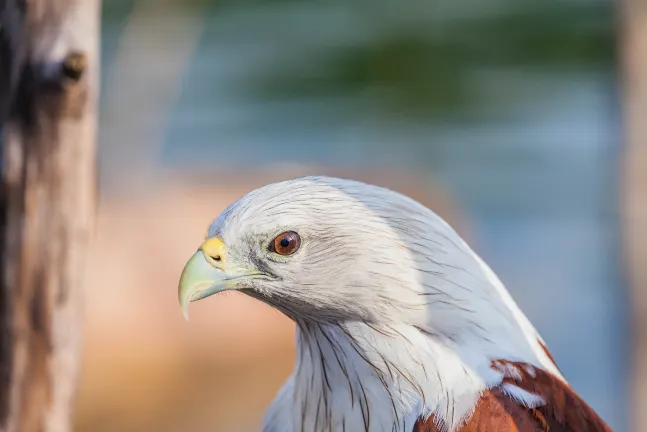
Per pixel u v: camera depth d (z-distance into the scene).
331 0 26.23
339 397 5.70
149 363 12.80
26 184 5.12
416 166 21.03
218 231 5.75
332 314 5.57
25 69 4.97
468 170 20.73
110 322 12.80
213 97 23.14
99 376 12.55
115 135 18.30
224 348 13.21
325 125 22.30
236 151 21.03
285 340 13.52
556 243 18.05
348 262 5.43
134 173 17.52
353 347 5.57
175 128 21.23
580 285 16.58
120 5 20.25
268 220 5.53
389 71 24.05
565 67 23.33
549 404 5.29
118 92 18.78
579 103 22.45
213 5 25.95
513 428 5.12
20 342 5.25
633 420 11.72
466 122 22.39
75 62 4.95
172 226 14.32
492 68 23.67
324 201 5.50
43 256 5.21
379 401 5.51
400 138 22.05
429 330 5.42
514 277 17.23
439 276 5.43
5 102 5.05
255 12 26.42
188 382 13.01
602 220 18.42
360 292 5.44
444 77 23.67
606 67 23.06
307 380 5.89
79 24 4.96
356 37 24.95
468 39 24.22
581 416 5.38
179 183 17.16
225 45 25.06
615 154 11.63
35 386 5.31
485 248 18.12
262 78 23.88
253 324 13.43
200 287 5.62
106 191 16.48
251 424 13.02
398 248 5.43
